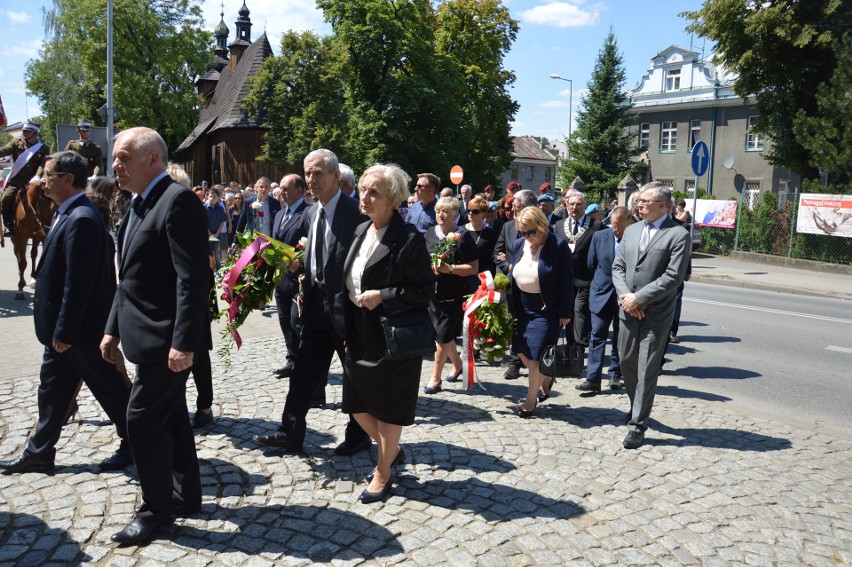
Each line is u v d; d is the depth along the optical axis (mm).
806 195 19625
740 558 3375
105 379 4012
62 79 41750
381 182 3619
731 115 37594
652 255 5008
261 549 3271
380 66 37781
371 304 3580
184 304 3115
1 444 4457
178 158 59219
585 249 7156
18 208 9609
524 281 5430
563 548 3402
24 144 9992
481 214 7383
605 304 6344
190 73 44094
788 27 22016
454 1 40688
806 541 3578
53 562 3084
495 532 3533
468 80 41281
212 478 4062
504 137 44969
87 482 3947
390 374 3693
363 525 3559
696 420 5656
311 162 4234
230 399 5621
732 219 22375
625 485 4219
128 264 3236
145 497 3295
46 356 4008
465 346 5293
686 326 10445
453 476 4238
